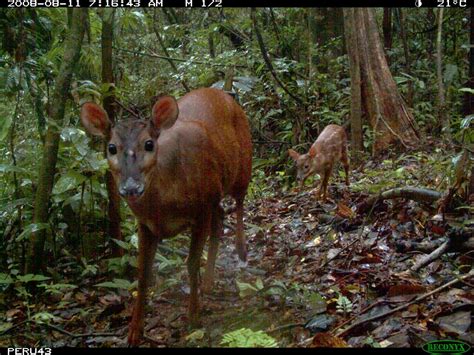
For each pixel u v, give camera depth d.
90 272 1.61
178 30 2.92
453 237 1.35
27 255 1.52
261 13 3.19
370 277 1.40
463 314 1.10
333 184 2.61
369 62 2.89
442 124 2.60
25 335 1.33
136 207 1.20
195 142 1.28
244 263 1.69
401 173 2.11
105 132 1.19
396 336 1.07
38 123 1.58
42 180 1.47
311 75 3.04
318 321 1.19
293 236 1.89
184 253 1.74
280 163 3.00
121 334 1.31
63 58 1.43
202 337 1.25
